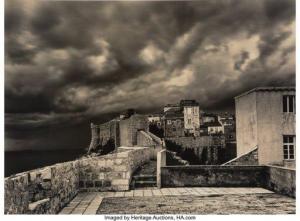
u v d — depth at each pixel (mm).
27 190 7223
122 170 13547
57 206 9719
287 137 17359
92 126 75938
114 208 10477
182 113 78500
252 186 14156
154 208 10461
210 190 13469
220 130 76625
